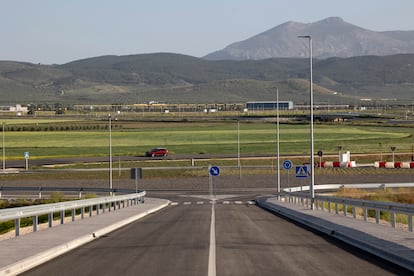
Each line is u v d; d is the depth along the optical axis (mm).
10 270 22344
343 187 90688
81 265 24203
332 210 59375
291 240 32500
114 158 147750
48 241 31266
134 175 79938
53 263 24906
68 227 39844
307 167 68438
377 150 156000
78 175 120375
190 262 24438
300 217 48375
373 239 30797
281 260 24875
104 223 43250
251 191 99938
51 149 167625
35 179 116250
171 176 121438
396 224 42812
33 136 199000
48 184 108625
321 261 24609
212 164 134625
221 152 158500
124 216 51406
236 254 26750
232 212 59594
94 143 182750
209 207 69125
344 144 171750
